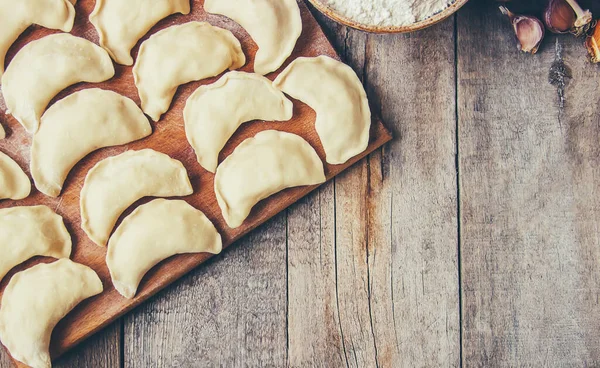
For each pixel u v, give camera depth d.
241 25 0.75
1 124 0.73
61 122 0.72
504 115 0.77
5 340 0.71
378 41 0.77
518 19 0.75
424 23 0.70
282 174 0.73
